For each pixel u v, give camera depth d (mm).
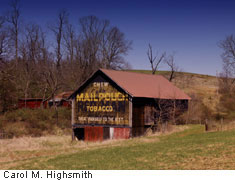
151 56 77500
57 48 76312
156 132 42531
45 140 39562
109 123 41031
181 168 19281
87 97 42906
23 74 76250
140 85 44062
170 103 46062
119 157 23719
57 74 69438
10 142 36688
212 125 44281
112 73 42594
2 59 70125
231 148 25125
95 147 30375
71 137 43594
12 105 59219
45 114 53344
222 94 77688
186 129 42750
